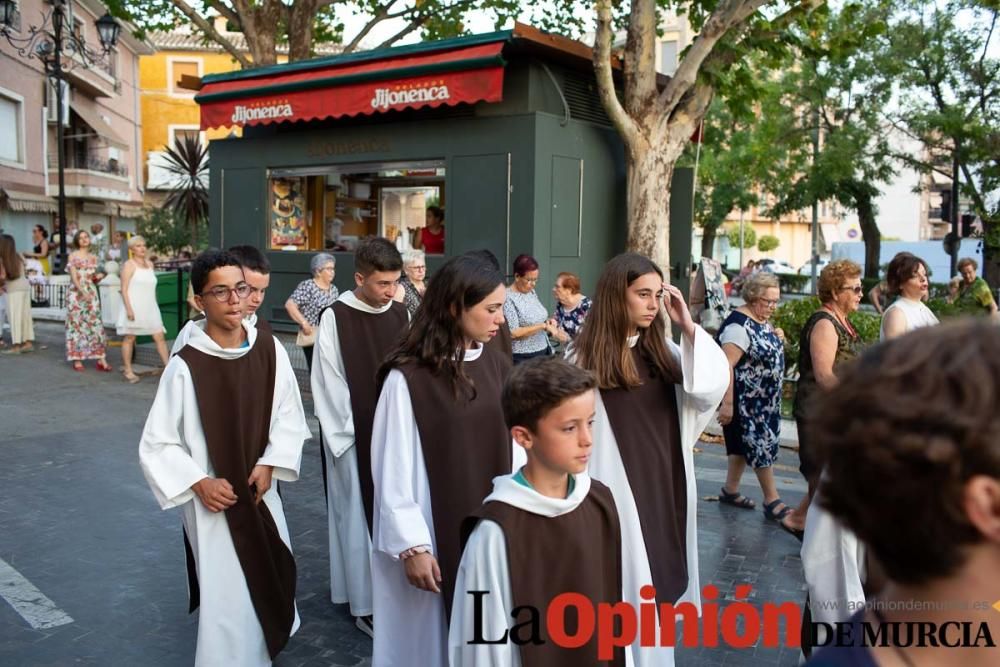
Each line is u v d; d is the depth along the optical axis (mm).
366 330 4180
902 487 846
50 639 3951
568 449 2230
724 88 9250
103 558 4973
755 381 5602
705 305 9164
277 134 10938
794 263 57688
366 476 4078
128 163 36219
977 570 881
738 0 8359
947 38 20766
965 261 11305
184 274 12703
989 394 812
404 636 3074
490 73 8594
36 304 17797
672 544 3389
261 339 3518
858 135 23250
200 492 3240
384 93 9234
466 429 2986
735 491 6051
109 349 12938
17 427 8188
